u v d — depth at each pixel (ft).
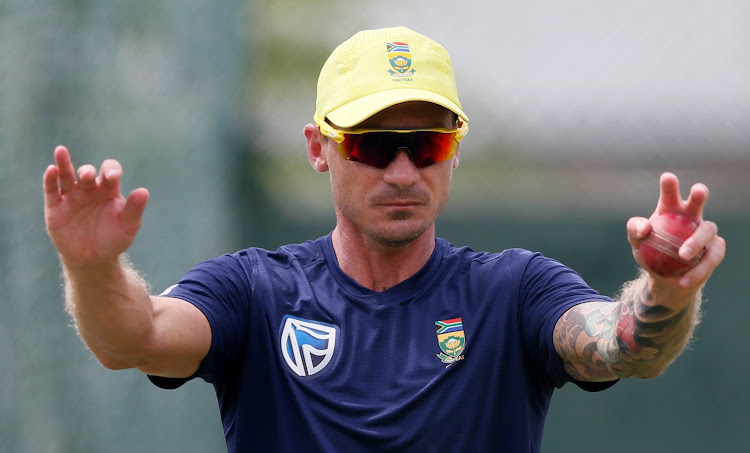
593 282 75.10
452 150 31.30
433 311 30.83
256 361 30.63
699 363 71.10
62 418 56.85
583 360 28.14
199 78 68.49
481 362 30.12
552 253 75.82
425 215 30.94
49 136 58.34
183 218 66.49
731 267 71.20
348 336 30.50
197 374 30.09
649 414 71.46
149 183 64.44
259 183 81.76
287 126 89.40
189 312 29.17
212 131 69.77
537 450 30.86
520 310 30.63
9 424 54.29
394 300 31.01
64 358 57.31
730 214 72.08
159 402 62.13
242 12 77.56
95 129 61.05
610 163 75.77
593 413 72.13
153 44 64.85
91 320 26.45
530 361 30.53
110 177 24.44
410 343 30.35
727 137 73.36
